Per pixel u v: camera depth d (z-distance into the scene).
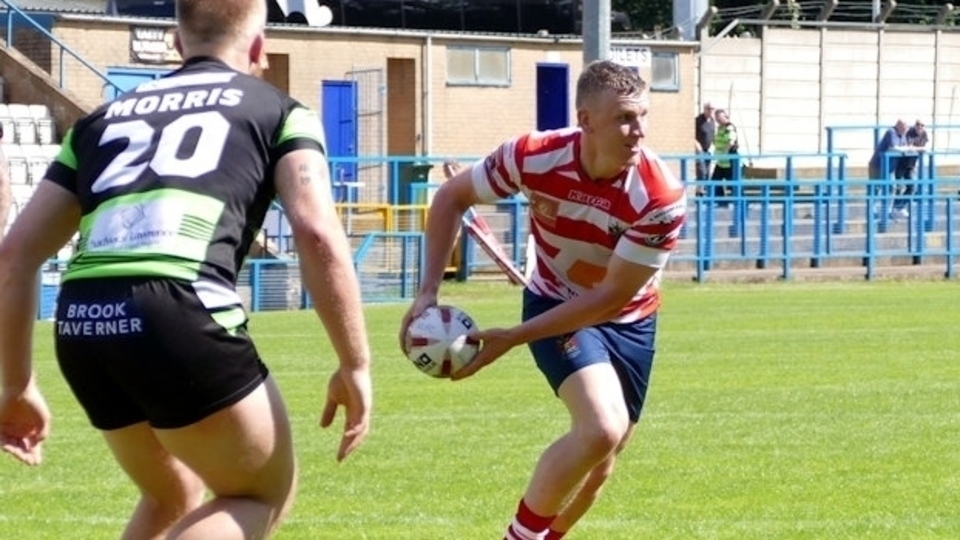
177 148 11.29
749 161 91.69
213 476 11.27
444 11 90.38
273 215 62.09
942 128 89.38
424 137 85.56
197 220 11.08
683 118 94.50
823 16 105.12
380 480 23.12
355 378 11.23
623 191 15.64
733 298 60.78
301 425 28.83
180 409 10.97
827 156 72.56
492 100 88.06
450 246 16.36
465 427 28.56
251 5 12.10
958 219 76.19
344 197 77.06
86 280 11.09
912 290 65.25
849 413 29.94
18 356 11.86
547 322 15.29
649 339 16.64
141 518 12.27
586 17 54.41
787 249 70.25
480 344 15.30
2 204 16.08
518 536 15.70
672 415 29.83
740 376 36.22
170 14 83.31
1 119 64.69
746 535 19.06
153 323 10.84
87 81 74.44
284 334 47.47
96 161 11.49
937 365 38.34
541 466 15.59
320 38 81.81
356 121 82.62
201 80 11.66
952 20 116.88
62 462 25.05
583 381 15.71
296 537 19.05
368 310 57.06
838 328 48.22
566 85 90.88
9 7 69.12
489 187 16.23
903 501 21.20
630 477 23.14
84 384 11.37
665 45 93.56
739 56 101.81
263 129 11.39
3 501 21.69
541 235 16.58
